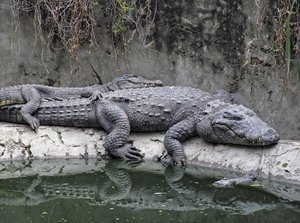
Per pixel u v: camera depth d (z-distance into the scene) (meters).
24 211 6.84
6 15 9.26
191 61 9.09
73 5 9.12
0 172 8.03
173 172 7.95
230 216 6.55
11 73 9.44
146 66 9.23
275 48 8.74
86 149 8.48
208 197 7.14
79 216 6.66
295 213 6.55
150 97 8.57
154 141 8.48
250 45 8.85
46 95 8.98
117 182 7.72
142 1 9.05
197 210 6.76
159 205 6.95
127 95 8.62
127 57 9.25
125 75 9.12
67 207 6.95
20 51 9.37
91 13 9.15
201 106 8.38
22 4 9.21
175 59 9.13
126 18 9.10
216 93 8.76
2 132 8.52
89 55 9.30
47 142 8.50
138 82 8.99
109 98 8.59
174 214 6.66
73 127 8.77
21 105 8.77
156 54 9.16
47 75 9.43
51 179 7.84
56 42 9.30
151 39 9.13
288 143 7.64
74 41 9.20
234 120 7.82
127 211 6.79
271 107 8.95
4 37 9.33
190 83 9.16
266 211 6.66
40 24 9.16
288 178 7.27
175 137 8.18
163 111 8.45
